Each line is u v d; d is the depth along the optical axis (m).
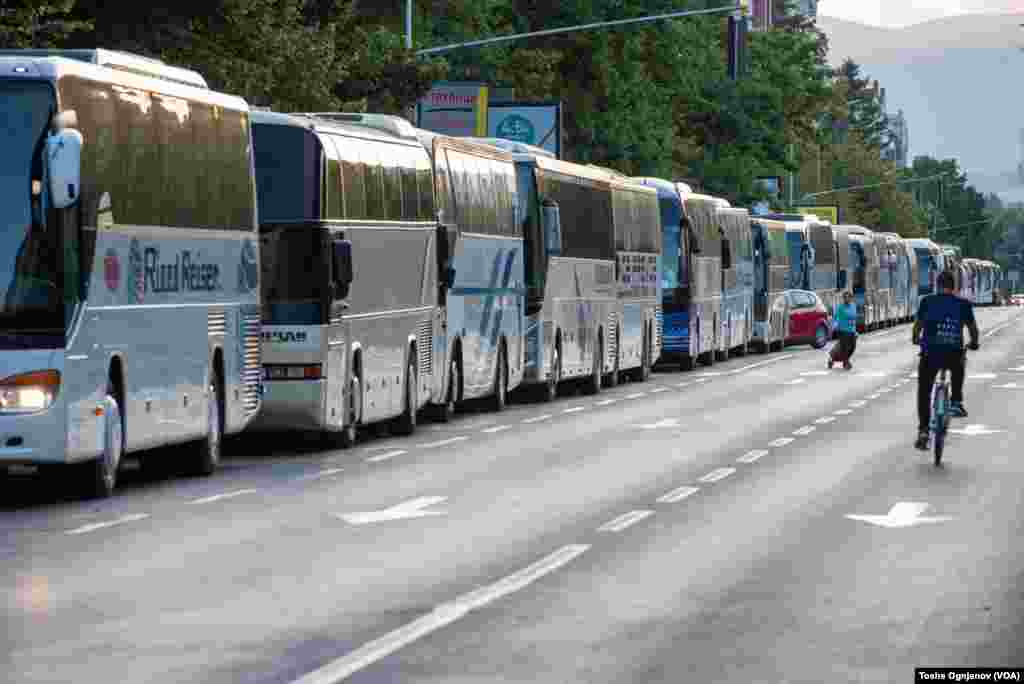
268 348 33.75
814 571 18.86
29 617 16.38
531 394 52.22
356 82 66.56
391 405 37.72
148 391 27.58
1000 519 23.45
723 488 27.33
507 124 87.19
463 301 43.25
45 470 31.14
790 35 140.50
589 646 14.71
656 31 103.06
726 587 17.80
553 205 49.16
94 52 26.86
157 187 27.94
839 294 114.56
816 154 197.25
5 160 24.78
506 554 20.20
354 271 35.47
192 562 19.75
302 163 33.84
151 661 14.23
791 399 50.59
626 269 60.00
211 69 51.22
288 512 24.50
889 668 13.77
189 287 29.19
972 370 65.88
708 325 74.00
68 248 24.86
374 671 13.73
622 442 36.12
